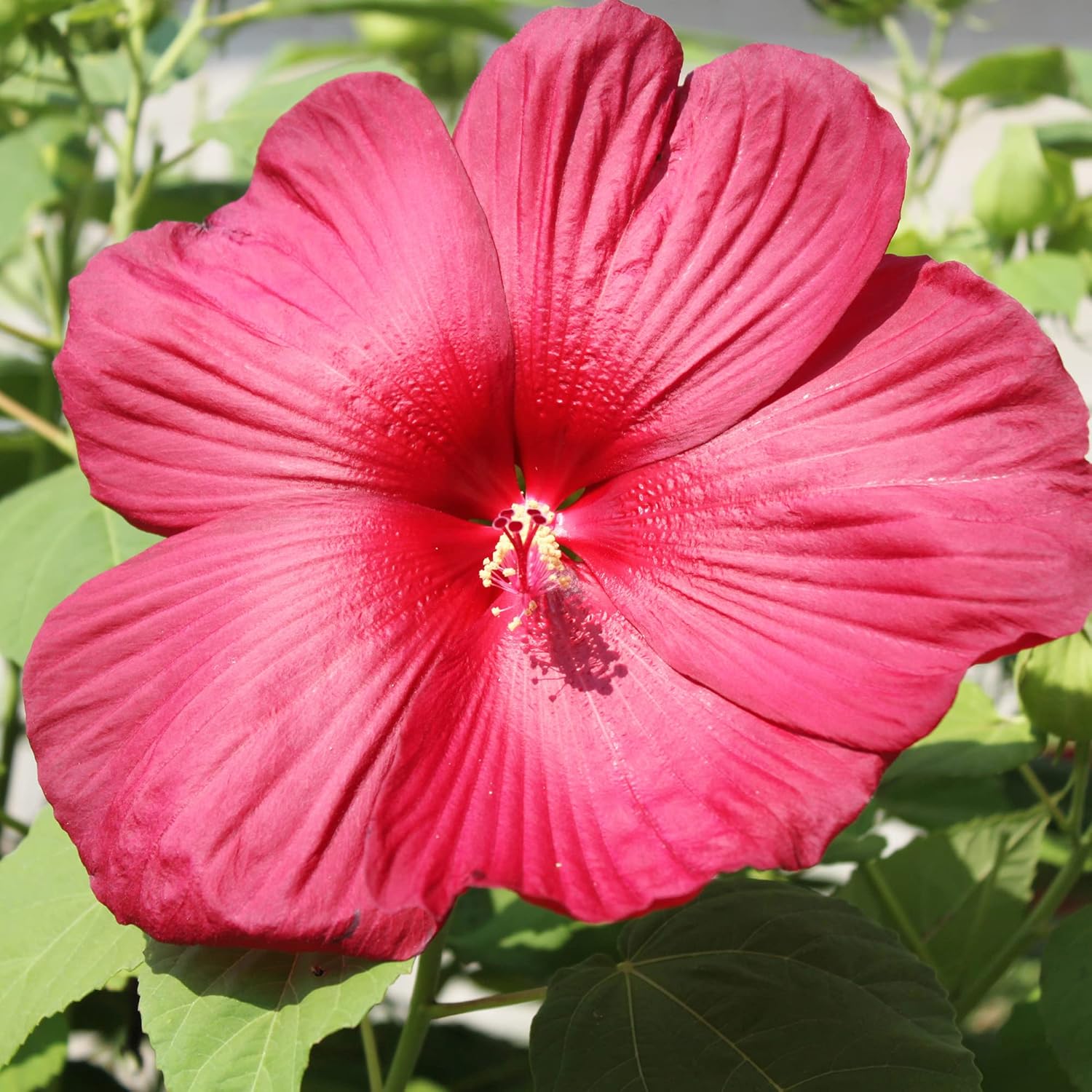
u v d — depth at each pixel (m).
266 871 0.53
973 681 0.70
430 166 0.56
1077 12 1.26
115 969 0.56
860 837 0.68
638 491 0.57
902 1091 0.56
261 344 0.55
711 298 0.56
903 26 1.02
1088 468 0.52
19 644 0.63
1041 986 0.62
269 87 0.69
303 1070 0.53
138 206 0.71
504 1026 0.79
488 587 0.58
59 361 0.55
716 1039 0.57
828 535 0.54
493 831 0.52
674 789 0.53
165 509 0.55
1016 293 0.73
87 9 0.71
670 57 0.55
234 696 0.54
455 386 0.56
